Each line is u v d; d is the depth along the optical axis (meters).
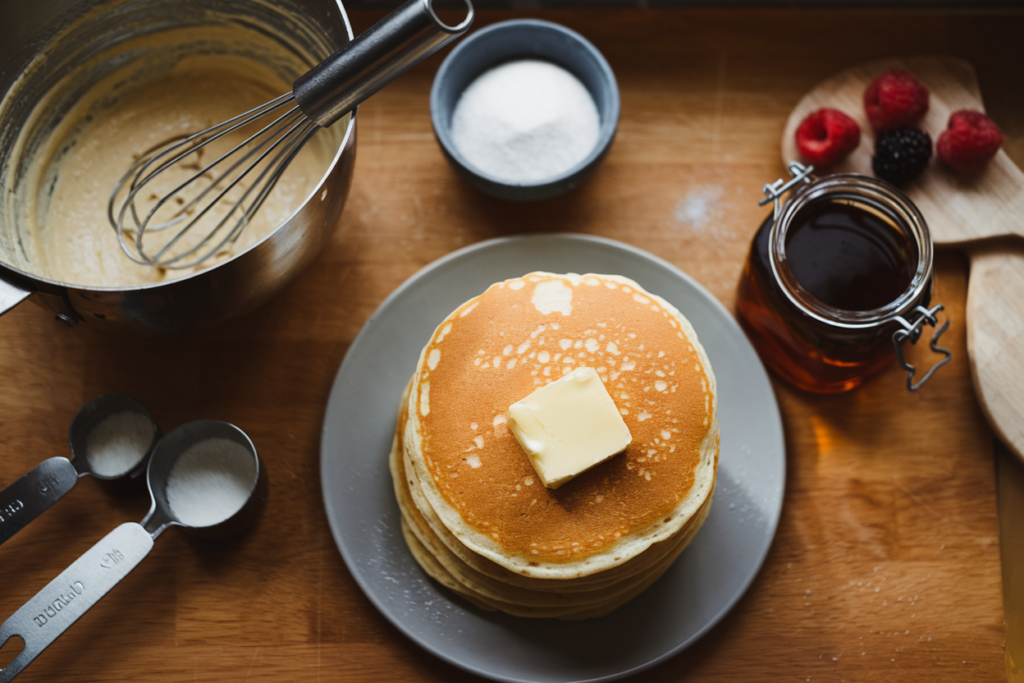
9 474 0.55
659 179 0.59
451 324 0.51
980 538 0.55
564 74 0.58
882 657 0.54
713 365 0.55
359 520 0.53
